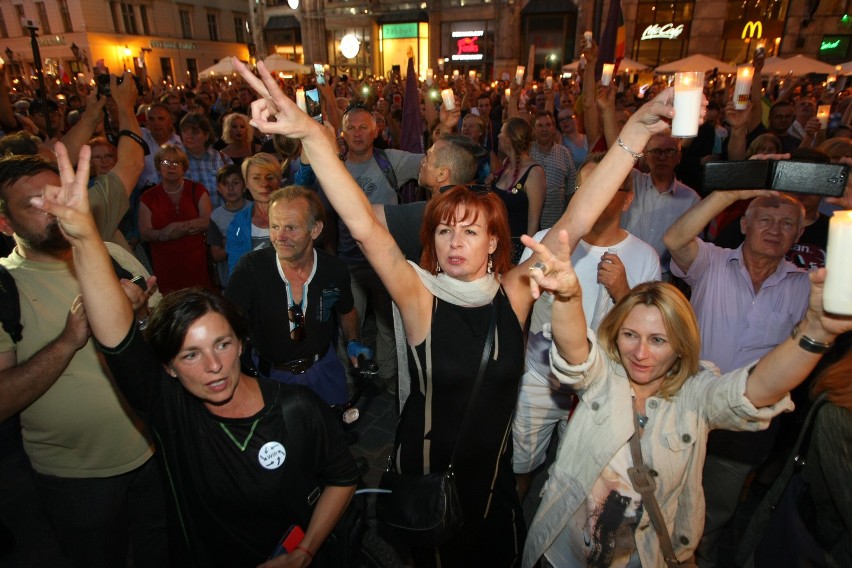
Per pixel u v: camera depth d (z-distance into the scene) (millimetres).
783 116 5832
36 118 7816
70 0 31344
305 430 1578
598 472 1706
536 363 2523
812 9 21000
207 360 1413
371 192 4016
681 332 1618
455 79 16953
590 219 1653
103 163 4168
